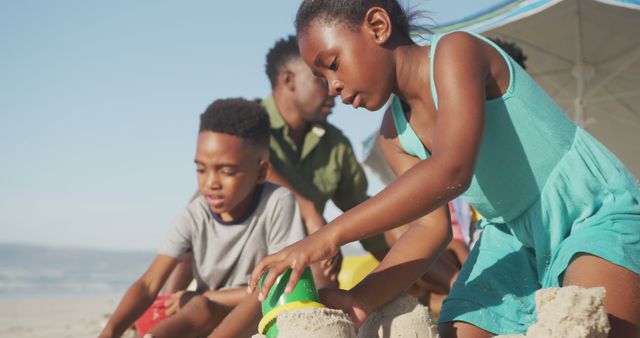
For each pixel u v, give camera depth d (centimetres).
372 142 577
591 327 168
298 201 385
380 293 205
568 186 217
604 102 498
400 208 184
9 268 2998
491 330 221
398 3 219
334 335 174
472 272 236
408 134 230
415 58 214
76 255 3944
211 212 327
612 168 217
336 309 196
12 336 651
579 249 199
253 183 324
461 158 187
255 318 257
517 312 224
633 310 191
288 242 318
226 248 322
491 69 212
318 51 210
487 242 245
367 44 208
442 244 224
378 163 605
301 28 214
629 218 206
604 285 192
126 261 3716
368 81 209
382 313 204
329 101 422
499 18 394
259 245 321
